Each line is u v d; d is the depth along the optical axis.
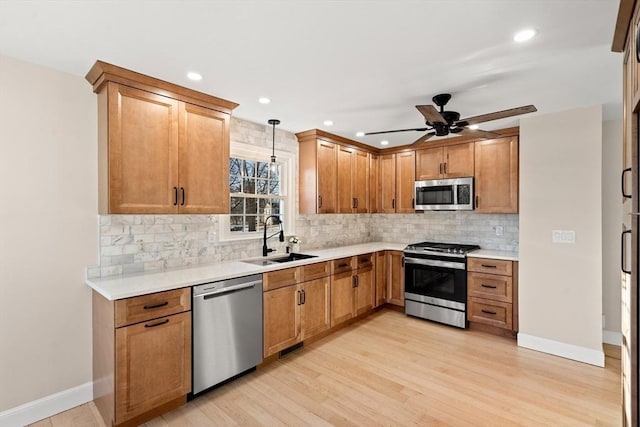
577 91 2.54
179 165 2.49
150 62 2.09
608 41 1.80
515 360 2.94
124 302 1.98
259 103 2.86
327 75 2.28
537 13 1.56
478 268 3.64
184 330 2.25
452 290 3.81
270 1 1.48
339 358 3.00
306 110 3.05
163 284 2.17
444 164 4.18
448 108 2.95
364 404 2.29
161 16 1.59
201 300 2.34
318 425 2.06
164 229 2.76
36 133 2.13
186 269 2.72
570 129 2.97
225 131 2.80
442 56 2.00
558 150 3.04
